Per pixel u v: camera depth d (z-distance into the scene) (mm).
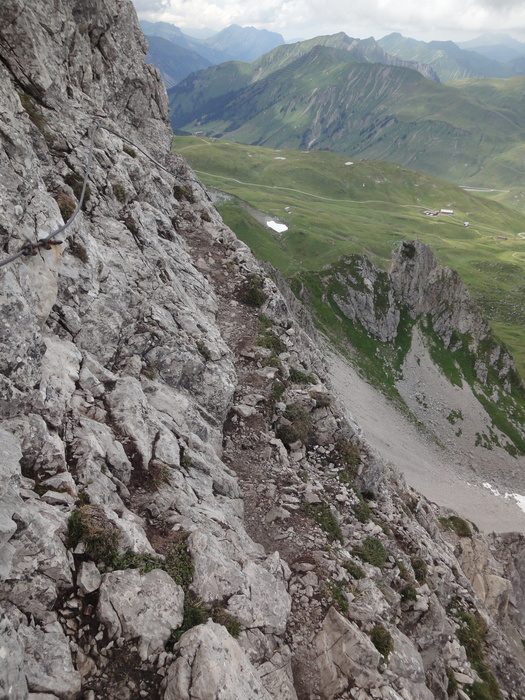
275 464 25516
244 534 18812
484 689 22312
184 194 48500
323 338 118000
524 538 60031
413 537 28047
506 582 44438
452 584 28734
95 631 11289
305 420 29656
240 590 14641
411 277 142125
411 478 86000
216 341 29781
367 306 133125
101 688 10516
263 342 34031
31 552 11094
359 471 28938
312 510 22922
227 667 11391
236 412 27719
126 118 45406
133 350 23703
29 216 19234
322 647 15812
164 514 16250
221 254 43562
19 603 10531
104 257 25703
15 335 14797
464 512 85875
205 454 21531
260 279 40969
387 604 19203
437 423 116750
